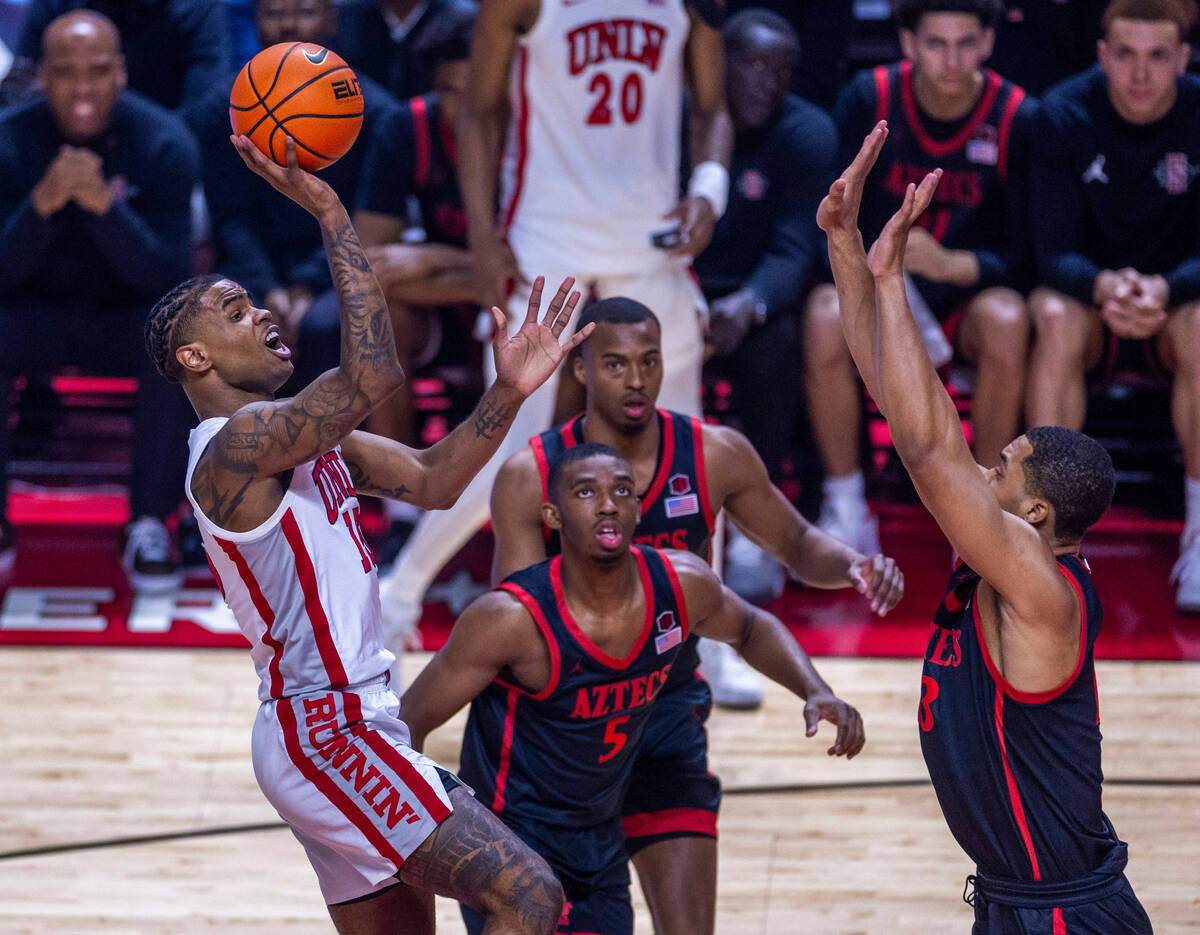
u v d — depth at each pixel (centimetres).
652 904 1118
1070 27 2144
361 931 942
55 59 1945
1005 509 909
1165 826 1382
